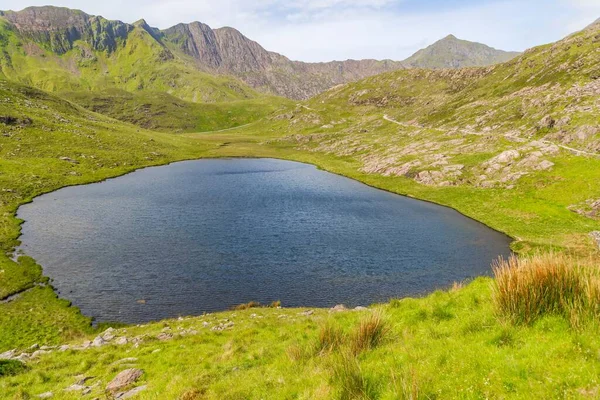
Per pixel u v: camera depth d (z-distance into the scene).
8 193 79.38
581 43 147.50
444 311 15.55
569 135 90.06
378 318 13.92
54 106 181.00
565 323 10.13
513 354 9.19
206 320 30.11
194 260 47.62
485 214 68.75
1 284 38.91
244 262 47.28
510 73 172.50
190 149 181.75
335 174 124.94
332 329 14.68
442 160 104.38
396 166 112.81
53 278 41.75
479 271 44.84
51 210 71.75
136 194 88.75
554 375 7.93
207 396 12.45
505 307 11.87
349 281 42.06
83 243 53.22
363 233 59.72
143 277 42.47
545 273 11.38
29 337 29.69
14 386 17.17
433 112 182.25
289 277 43.00
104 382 17.05
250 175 122.12
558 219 59.81
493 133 115.38
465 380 8.62
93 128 167.12
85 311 34.81
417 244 54.50
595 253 45.22
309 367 12.29
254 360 16.14
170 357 19.78
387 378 9.70
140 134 184.62
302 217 69.38
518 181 77.50
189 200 83.19
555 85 126.50
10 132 125.75
